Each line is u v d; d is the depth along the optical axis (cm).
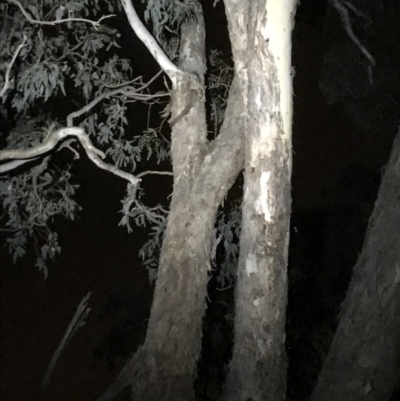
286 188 432
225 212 701
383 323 391
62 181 741
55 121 636
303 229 800
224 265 647
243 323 436
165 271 470
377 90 852
